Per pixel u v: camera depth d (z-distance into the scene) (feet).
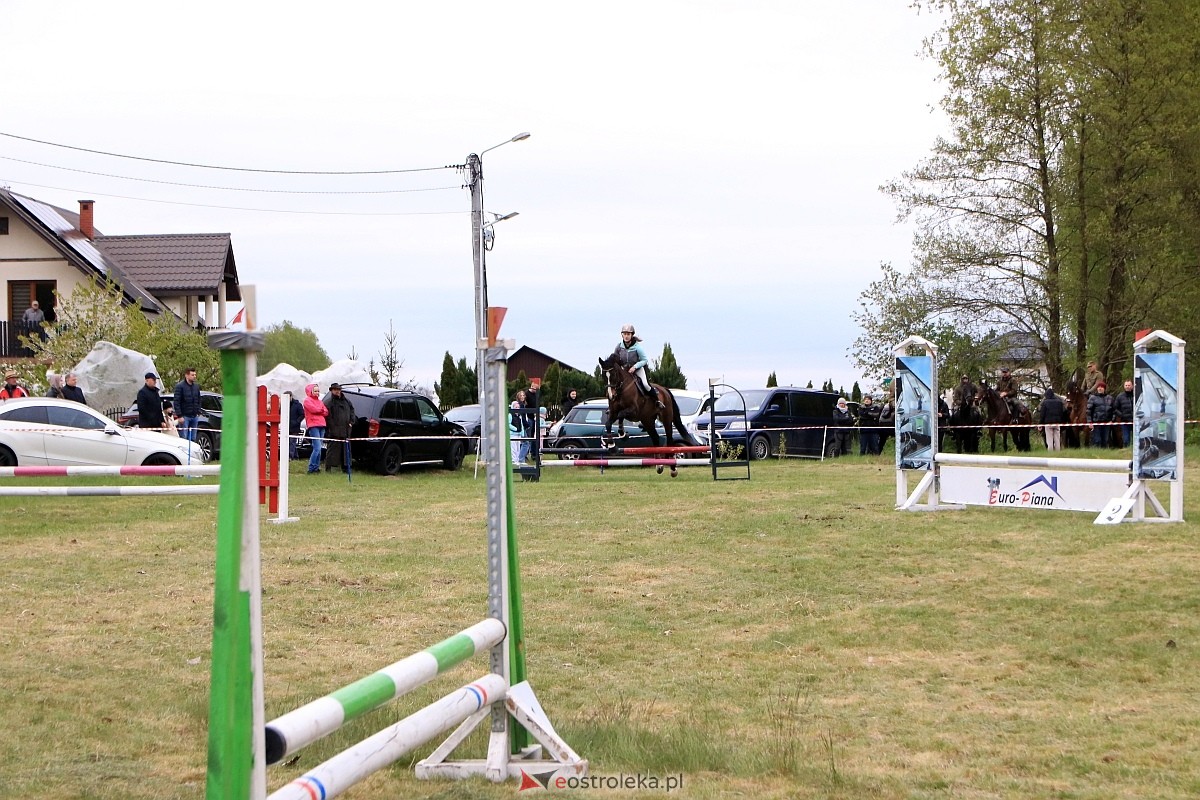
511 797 15.61
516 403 73.51
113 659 24.39
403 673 13.52
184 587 32.58
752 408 91.09
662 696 22.52
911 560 37.45
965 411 86.79
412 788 16.06
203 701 20.92
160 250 143.02
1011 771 17.28
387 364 173.68
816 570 35.99
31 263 125.49
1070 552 38.24
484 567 36.35
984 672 24.35
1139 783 16.55
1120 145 105.91
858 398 142.31
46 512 50.72
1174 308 107.76
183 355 100.48
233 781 10.50
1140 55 104.27
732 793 15.93
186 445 69.36
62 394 74.84
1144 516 46.06
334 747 18.21
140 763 17.28
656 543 41.34
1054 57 103.76
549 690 22.85
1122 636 27.12
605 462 67.10
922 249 111.04
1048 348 110.83
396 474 75.66
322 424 75.56
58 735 18.62
